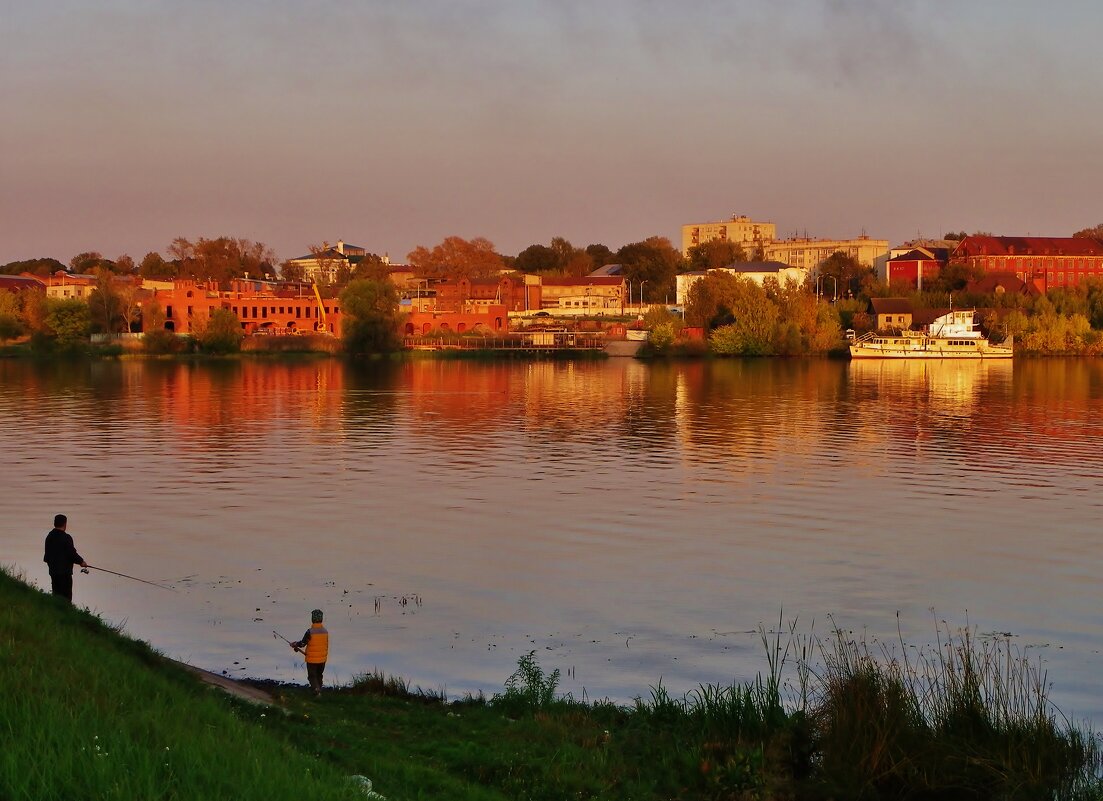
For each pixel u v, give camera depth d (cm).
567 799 2194
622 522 5719
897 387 14912
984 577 4575
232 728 2048
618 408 11969
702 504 6241
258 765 1808
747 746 2516
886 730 2405
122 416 10888
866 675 2630
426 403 12481
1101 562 4844
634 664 3438
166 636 3669
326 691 2975
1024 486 6875
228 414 11175
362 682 3080
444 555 4947
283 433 9581
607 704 2927
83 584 4338
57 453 8238
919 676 3266
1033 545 5172
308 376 16862
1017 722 2520
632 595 4288
